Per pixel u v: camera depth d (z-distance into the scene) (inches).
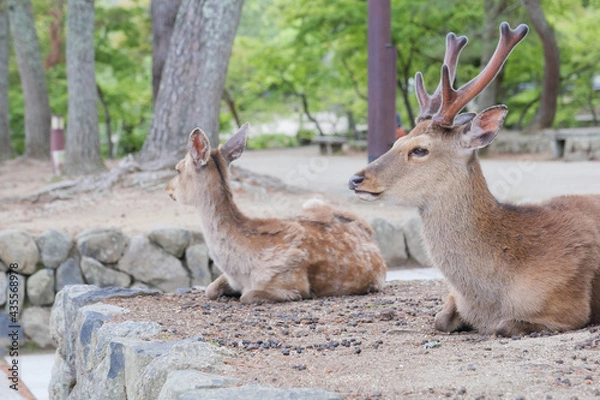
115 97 1401.3
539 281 209.8
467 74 1317.7
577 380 164.7
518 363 181.6
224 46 645.9
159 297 305.0
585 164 991.6
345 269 312.8
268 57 1332.4
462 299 223.6
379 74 558.9
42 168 999.0
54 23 1413.6
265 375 181.3
